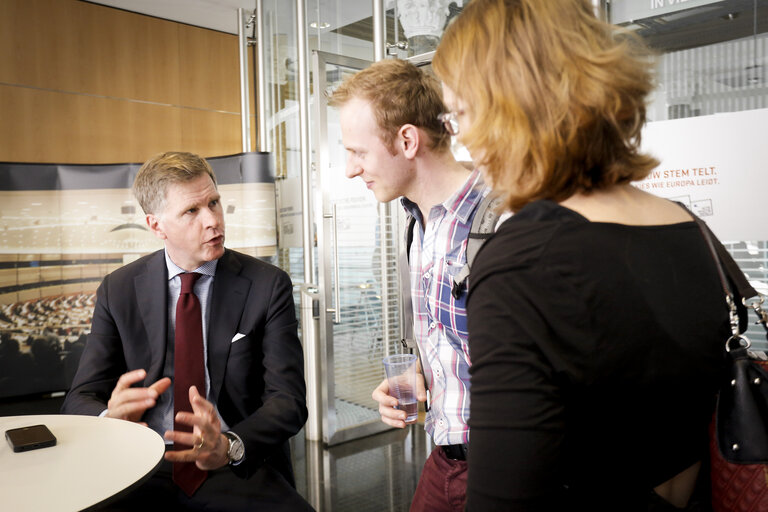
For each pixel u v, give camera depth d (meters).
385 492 3.08
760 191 1.79
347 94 1.20
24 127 5.37
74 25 5.59
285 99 4.80
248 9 5.76
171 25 6.13
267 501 1.60
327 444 3.79
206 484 1.63
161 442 1.30
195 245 1.78
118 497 1.03
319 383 3.94
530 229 0.55
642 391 0.53
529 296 0.52
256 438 1.54
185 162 1.80
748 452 0.60
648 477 0.57
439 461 1.23
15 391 4.96
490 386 0.52
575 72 0.56
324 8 4.27
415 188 1.22
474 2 0.65
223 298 1.82
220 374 1.77
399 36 3.70
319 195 3.66
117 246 5.20
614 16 2.24
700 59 2.05
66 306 5.11
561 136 0.57
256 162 4.57
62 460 1.19
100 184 5.14
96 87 5.73
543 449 0.50
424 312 1.23
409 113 1.15
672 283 0.56
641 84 0.58
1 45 5.23
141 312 1.83
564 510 0.53
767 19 1.89
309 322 3.97
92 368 1.82
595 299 0.52
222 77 6.49
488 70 0.60
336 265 3.70
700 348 0.56
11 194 4.91
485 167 0.63
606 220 0.57
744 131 1.81
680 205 0.68
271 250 4.63
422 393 1.25
